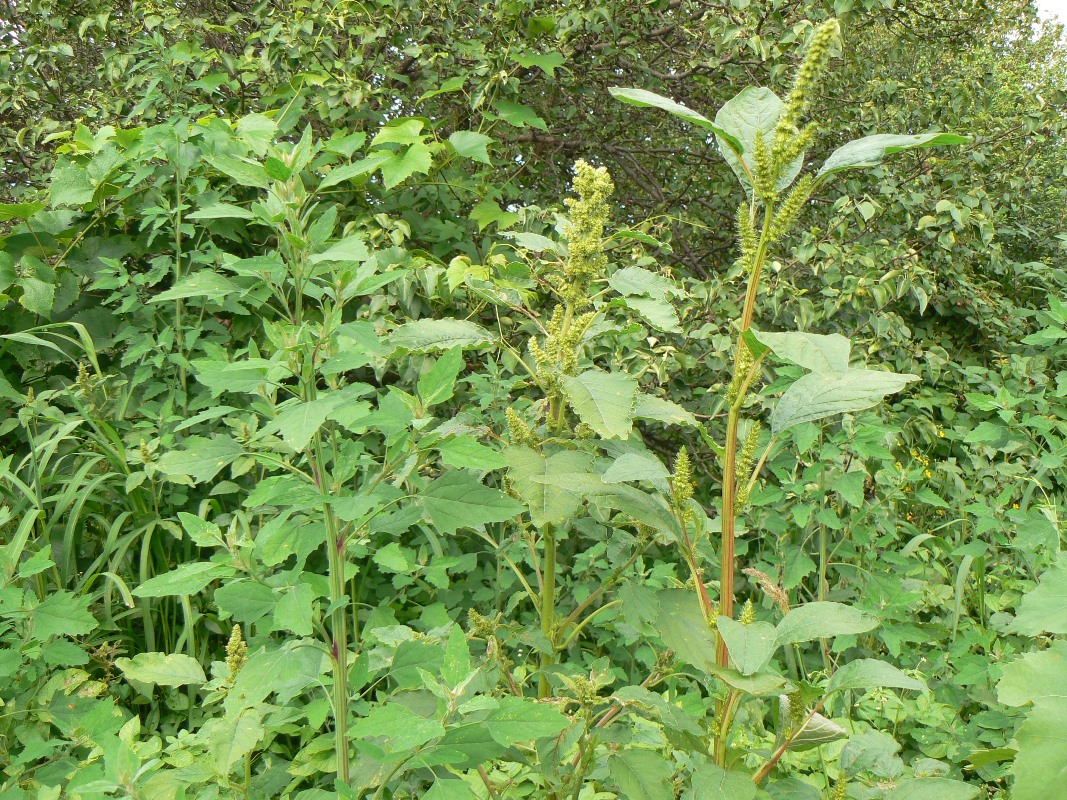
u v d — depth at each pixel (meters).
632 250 3.66
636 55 4.87
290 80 3.97
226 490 2.88
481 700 1.12
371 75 4.31
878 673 1.19
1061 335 2.85
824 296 4.16
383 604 2.61
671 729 1.36
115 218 3.54
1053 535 2.62
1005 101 6.16
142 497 2.94
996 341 4.93
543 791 1.82
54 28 4.57
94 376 3.21
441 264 3.55
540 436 1.96
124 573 2.91
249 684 1.27
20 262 3.24
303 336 1.29
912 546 3.19
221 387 1.27
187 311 3.30
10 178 4.86
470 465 1.32
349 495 1.41
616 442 1.81
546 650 1.76
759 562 3.23
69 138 4.42
